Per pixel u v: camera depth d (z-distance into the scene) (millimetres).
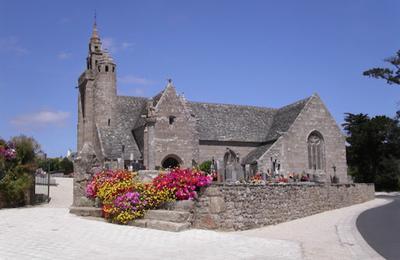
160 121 42281
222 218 17203
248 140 49406
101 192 18672
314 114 48688
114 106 47719
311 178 42188
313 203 25297
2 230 14750
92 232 14695
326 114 49406
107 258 10828
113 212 17219
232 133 49531
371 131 67250
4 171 25641
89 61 50875
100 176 20547
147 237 13969
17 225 15852
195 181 17156
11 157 25906
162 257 11070
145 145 41938
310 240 14828
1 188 25062
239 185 18188
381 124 67188
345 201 30938
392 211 26141
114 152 43125
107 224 16672
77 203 22016
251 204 18812
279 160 45406
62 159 89062
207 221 16922
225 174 22656
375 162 68250
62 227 15578
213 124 49719
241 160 48688
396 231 17031
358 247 13211
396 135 66812
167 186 17312
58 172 82312
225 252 11812
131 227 16078
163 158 41844
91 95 48688
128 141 45188
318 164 48312
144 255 11289
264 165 44312
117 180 19234
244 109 54312
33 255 10914
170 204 17219
